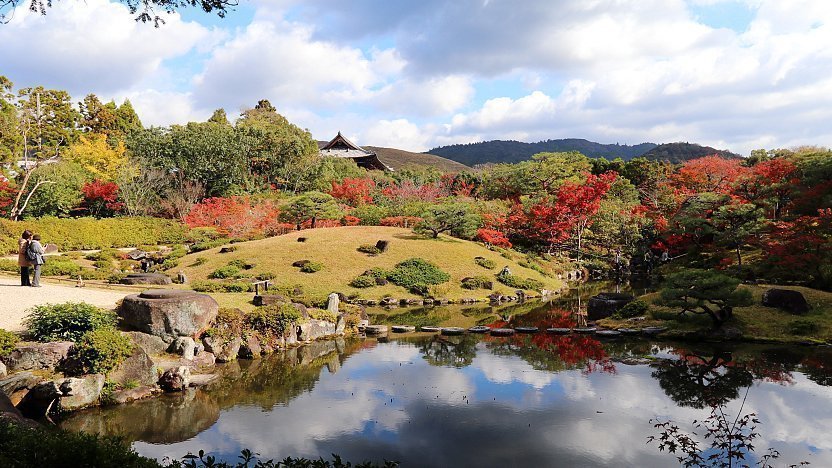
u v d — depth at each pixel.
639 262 44.28
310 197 43.44
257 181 61.84
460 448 10.30
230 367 16.14
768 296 21.44
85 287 20.78
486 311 27.22
